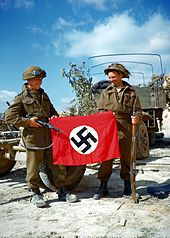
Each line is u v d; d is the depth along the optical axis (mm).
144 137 8797
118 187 5715
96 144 4703
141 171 7035
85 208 4488
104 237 3459
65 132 4742
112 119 4738
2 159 6777
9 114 4562
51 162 4875
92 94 10156
